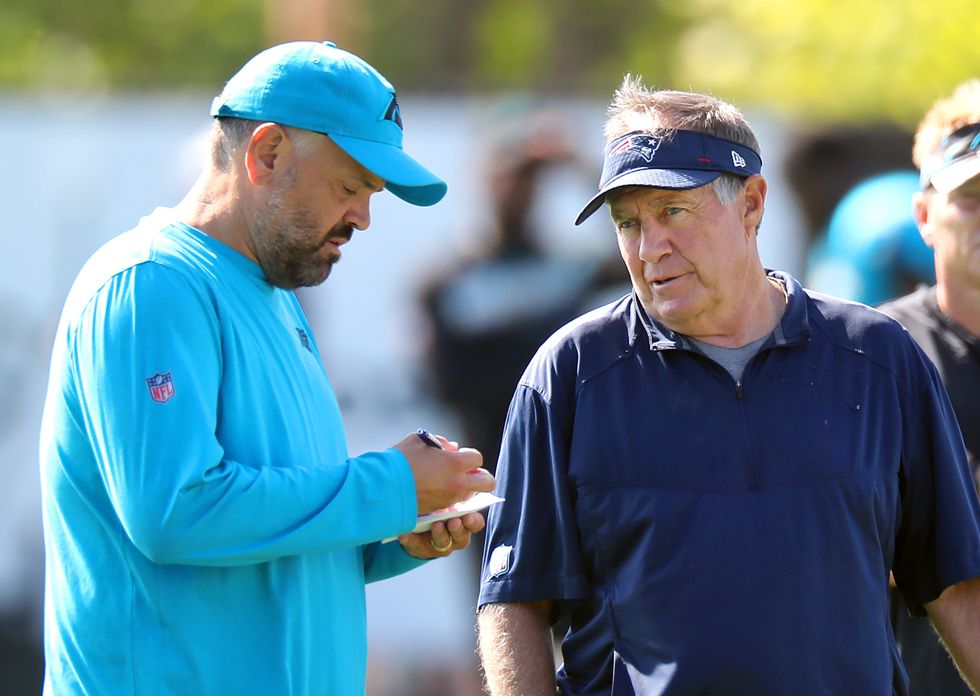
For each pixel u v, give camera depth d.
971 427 13.38
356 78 10.84
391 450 10.88
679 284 11.29
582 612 11.83
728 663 10.92
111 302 10.22
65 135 21.48
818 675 10.94
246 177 10.81
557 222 22.20
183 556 9.95
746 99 45.06
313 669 10.70
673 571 11.12
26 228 21.38
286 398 10.85
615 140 11.53
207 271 10.64
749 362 11.47
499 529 11.85
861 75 41.34
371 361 21.86
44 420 10.85
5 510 21.17
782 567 11.02
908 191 19.66
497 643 11.70
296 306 11.83
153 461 9.88
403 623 21.34
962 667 11.83
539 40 60.28
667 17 57.28
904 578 12.06
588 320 11.99
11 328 21.27
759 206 11.69
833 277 20.08
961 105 13.55
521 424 11.85
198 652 10.26
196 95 27.08
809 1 42.69
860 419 11.42
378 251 22.02
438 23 60.12
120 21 59.59
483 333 21.70
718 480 11.22
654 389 11.52
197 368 10.20
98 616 10.32
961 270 13.46
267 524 10.08
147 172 21.47
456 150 22.33
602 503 11.42
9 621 21.08
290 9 34.12
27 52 58.31
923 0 40.38
